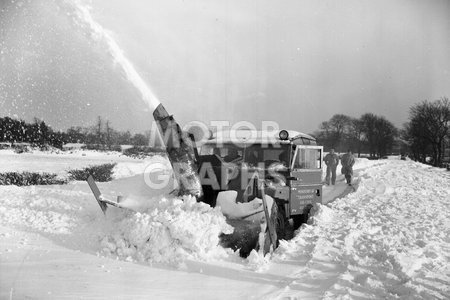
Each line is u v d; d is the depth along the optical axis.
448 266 7.04
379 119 70.62
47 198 10.27
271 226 7.48
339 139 72.00
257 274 6.21
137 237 6.67
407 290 5.66
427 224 10.61
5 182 17.09
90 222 8.52
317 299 5.26
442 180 23.39
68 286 5.26
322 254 7.45
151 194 11.33
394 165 35.53
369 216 11.75
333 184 21.62
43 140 33.06
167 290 5.37
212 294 5.31
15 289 5.05
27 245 7.12
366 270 6.59
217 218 6.93
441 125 62.88
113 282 5.54
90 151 34.56
